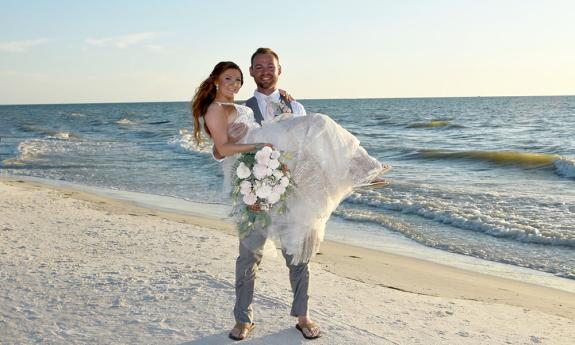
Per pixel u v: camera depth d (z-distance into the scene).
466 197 12.37
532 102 124.38
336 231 9.71
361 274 6.84
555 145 25.72
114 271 5.65
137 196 13.48
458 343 4.13
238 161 3.70
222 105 3.62
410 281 6.60
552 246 8.50
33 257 6.23
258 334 4.01
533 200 11.86
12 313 4.39
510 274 7.16
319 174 3.59
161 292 4.94
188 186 14.92
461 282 6.68
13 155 24.09
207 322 4.22
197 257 6.49
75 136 37.75
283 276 5.74
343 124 51.91
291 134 3.59
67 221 8.88
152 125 54.50
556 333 4.68
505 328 4.69
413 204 11.30
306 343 3.87
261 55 3.92
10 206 10.30
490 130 38.50
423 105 125.19
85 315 4.37
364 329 4.23
